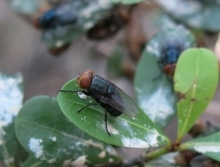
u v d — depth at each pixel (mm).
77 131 114
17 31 255
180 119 115
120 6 156
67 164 113
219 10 154
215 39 175
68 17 147
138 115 111
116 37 187
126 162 120
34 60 249
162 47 134
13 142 119
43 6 158
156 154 118
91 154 115
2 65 248
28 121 110
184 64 116
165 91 129
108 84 110
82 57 240
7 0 171
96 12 149
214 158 109
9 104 120
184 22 155
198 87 116
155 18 173
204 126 132
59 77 244
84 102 107
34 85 242
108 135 107
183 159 122
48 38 150
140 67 131
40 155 110
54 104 111
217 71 116
